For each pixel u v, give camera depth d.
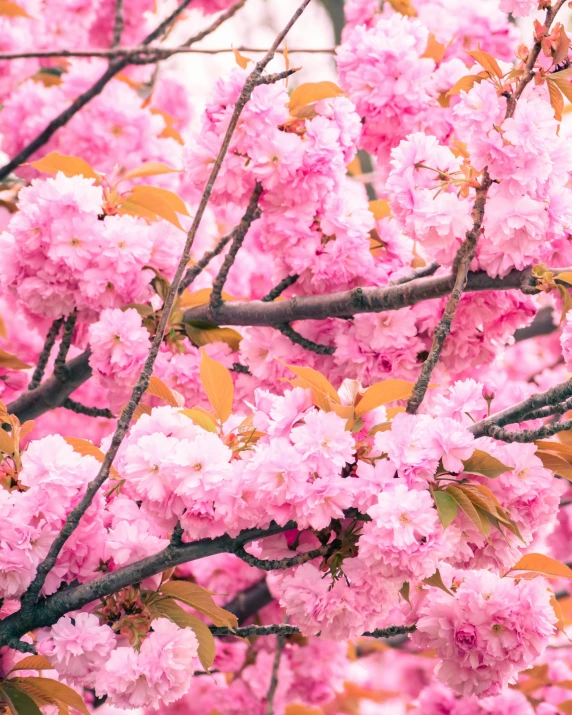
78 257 2.36
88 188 2.36
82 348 2.49
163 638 2.14
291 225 2.34
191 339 2.41
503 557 2.19
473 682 2.20
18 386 2.57
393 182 2.21
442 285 2.28
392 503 2.09
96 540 2.19
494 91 2.18
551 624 2.19
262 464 2.11
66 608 2.16
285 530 2.16
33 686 2.18
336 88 2.37
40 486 2.16
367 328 2.36
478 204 2.18
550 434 2.17
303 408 2.14
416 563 2.09
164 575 2.21
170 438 2.15
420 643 2.23
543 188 2.19
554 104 2.21
